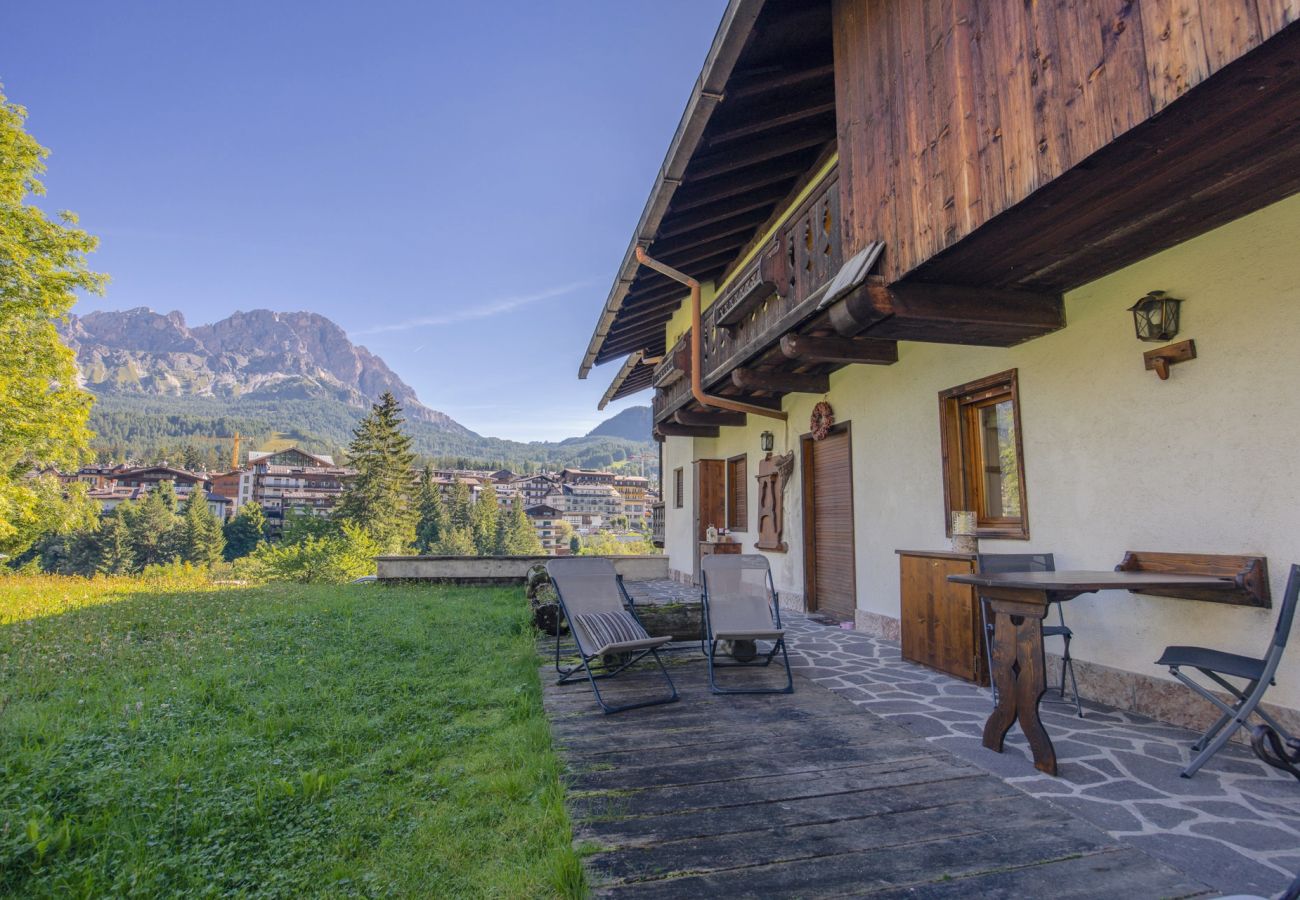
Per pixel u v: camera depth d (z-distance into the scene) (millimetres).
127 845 2328
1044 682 3016
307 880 2170
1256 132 2416
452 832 2496
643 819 2541
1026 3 2939
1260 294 3258
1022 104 2949
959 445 5551
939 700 4203
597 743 3449
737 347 7160
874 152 4219
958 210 3389
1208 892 2004
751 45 5004
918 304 4059
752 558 5320
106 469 122062
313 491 111750
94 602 8758
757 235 8250
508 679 4797
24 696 4137
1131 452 3928
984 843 2326
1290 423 3139
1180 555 3584
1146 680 3822
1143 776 2918
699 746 3389
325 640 6039
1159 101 2262
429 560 11805
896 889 2037
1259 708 3264
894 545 6332
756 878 2105
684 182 6422
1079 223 3252
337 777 2973
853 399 7141
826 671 5051
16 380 15688
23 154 15406
